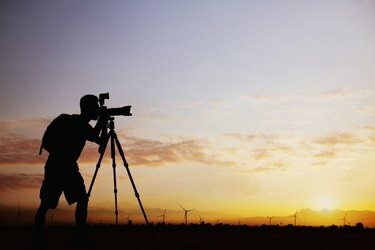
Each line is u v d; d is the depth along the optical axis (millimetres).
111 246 6934
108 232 12398
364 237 12492
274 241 9742
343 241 10008
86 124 5789
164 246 7215
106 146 5984
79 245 5730
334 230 16938
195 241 9125
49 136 5551
